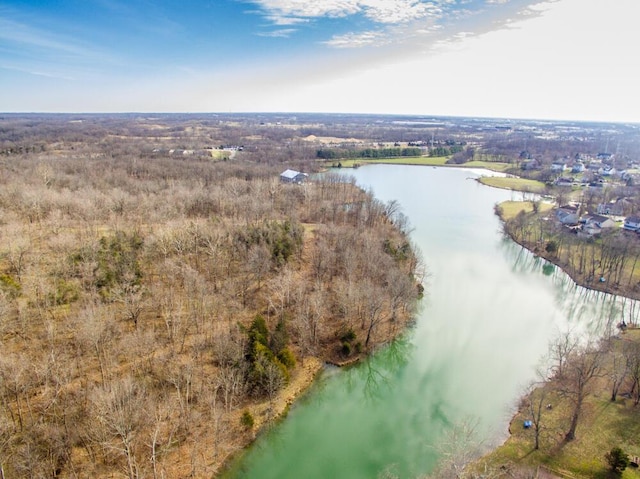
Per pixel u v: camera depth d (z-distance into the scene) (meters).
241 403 42.12
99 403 32.00
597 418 39.12
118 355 42.12
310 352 51.47
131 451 33.56
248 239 66.19
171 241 61.53
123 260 54.41
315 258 67.06
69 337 42.53
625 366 42.12
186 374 38.81
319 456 38.12
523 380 48.06
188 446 36.06
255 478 35.44
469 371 50.22
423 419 42.78
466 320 61.81
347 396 46.38
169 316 48.97
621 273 73.50
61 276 50.19
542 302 67.88
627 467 33.69
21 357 37.41
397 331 57.19
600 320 61.59
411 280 63.31
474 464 35.06
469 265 81.75
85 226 64.75
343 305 54.78
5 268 50.72
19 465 28.83
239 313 53.22
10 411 33.62
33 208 66.06
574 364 39.19
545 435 37.78
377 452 38.69
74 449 33.25
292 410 43.47
